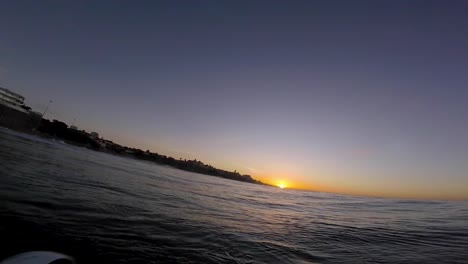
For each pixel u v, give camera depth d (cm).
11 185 850
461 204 3256
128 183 1811
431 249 855
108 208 883
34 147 2797
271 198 3347
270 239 881
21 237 491
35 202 732
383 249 845
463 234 1129
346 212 2120
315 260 701
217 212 1340
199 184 3962
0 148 1788
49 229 561
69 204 805
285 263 652
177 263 541
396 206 2870
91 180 1472
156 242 643
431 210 2383
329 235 1046
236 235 867
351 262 697
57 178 1227
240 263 607
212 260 595
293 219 1467
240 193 3569
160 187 2094
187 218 1015
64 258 427
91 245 534
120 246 564
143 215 904
